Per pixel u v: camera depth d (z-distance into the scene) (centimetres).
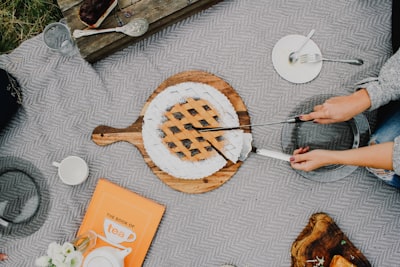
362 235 149
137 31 143
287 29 155
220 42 155
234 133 146
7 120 147
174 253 148
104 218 148
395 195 150
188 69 154
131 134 150
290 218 149
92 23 136
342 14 156
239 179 150
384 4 155
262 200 150
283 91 153
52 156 150
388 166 130
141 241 147
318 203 150
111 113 152
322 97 151
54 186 149
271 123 144
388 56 155
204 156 146
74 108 152
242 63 154
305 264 144
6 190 147
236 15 156
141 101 153
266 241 149
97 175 150
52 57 151
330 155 136
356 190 150
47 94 151
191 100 147
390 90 133
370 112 155
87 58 146
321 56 151
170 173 146
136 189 150
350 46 155
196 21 155
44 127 151
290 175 150
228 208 149
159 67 154
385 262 149
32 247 146
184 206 149
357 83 147
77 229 148
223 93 149
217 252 149
